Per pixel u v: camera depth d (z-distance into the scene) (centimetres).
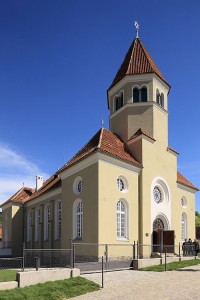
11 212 4675
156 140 3164
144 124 3159
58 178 4053
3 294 1359
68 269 1784
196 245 3142
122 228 2698
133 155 3023
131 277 1878
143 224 2811
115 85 3416
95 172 2584
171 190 3266
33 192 5044
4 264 3142
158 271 2114
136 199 2836
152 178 3033
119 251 2573
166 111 3381
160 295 1396
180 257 2722
